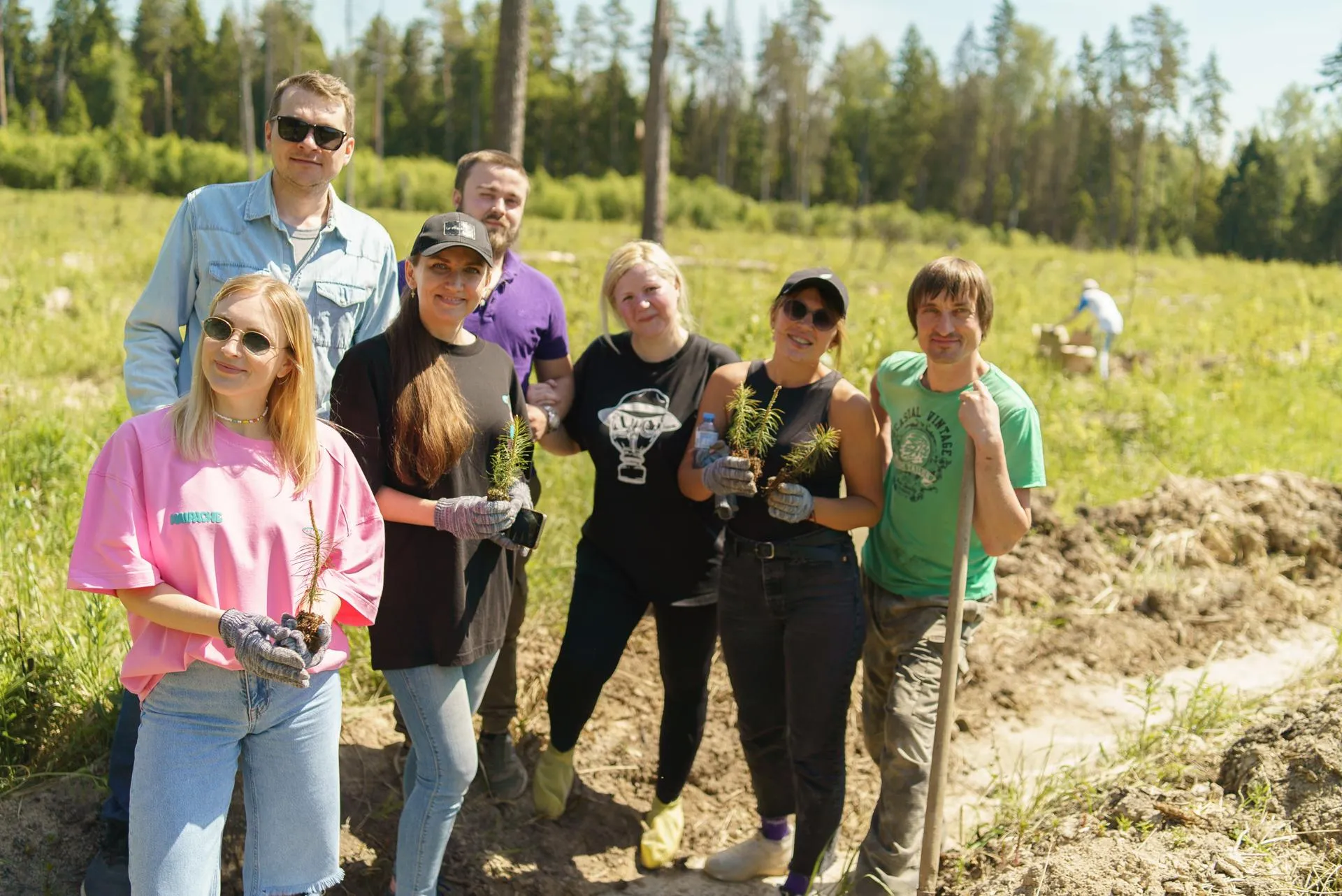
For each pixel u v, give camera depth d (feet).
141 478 8.07
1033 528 20.97
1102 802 12.16
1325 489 22.97
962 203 273.33
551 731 12.43
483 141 294.87
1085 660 17.21
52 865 10.86
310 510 7.97
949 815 13.14
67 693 12.23
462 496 10.06
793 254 101.71
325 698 8.68
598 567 12.23
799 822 11.20
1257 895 9.84
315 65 287.69
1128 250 195.00
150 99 299.79
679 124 301.22
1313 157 274.16
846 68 305.94
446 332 10.10
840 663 10.93
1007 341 44.01
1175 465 27.17
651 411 11.77
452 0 298.15
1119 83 260.01
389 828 12.25
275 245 10.88
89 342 31.94
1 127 165.58
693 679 12.30
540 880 12.07
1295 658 17.54
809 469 10.54
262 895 8.68
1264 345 41.37
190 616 7.88
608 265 11.89
